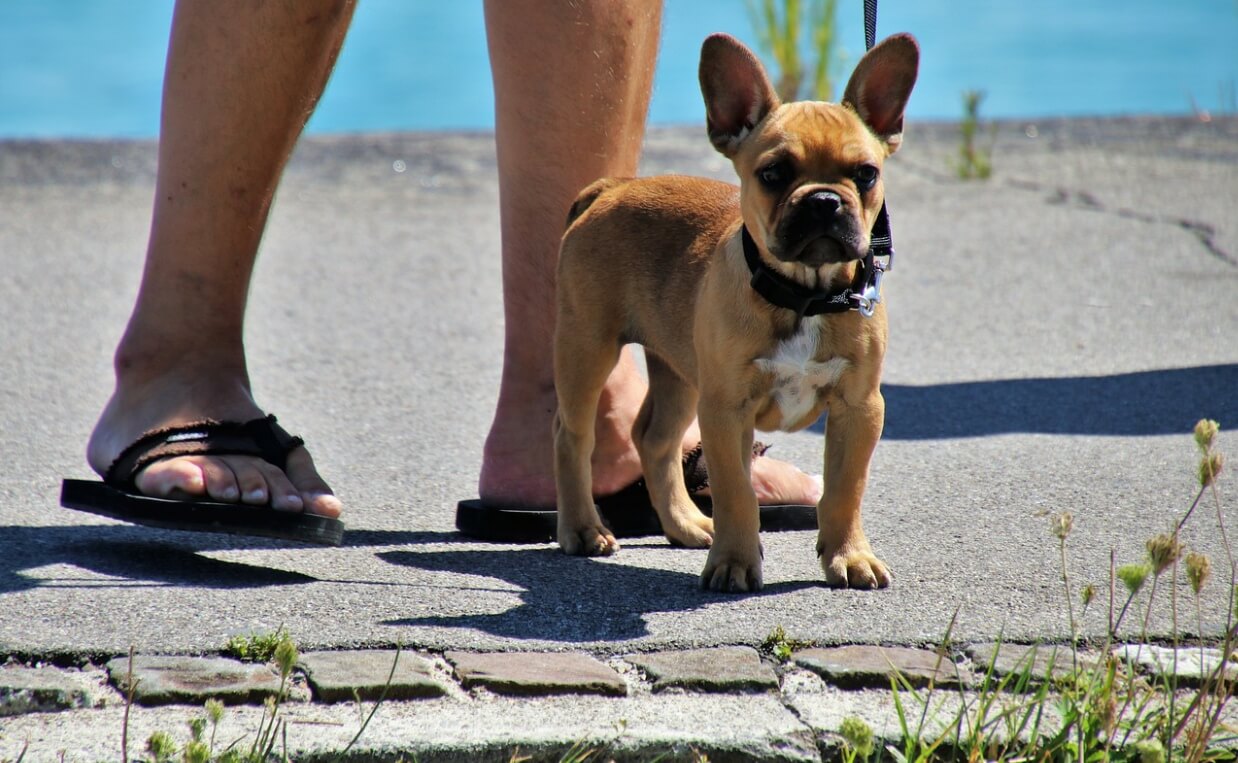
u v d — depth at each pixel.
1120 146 20.20
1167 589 5.85
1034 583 5.96
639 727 4.71
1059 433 8.38
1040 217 15.46
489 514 6.91
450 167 19.50
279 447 6.62
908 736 4.52
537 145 7.03
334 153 20.50
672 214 6.85
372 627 5.43
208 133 6.65
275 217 16.25
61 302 11.98
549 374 7.20
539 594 5.93
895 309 11.88
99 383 9.57
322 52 6.76
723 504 6.12
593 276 6.92
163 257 6.80
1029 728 4.70
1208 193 16.45
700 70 6.51
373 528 6.98
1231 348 10.16
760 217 6.01
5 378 9.59
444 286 12.98
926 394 9.38
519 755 4.58
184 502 6.23
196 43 6.62
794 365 6.02
